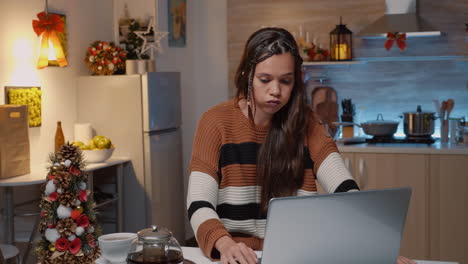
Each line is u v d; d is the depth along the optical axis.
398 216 1.38
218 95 5.57
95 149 4.02
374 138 4.63
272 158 1.78
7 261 2.97
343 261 1.35
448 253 4.25
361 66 5.08
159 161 4.50
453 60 4.85
